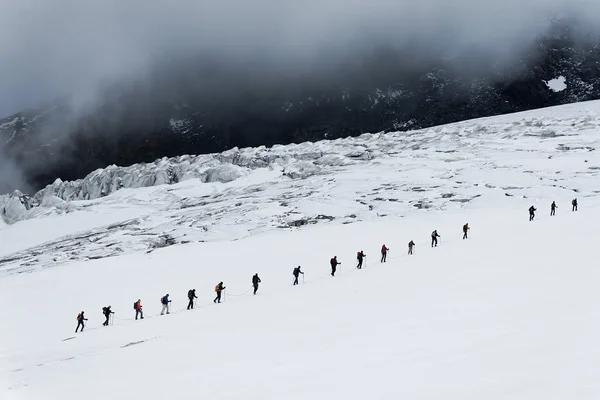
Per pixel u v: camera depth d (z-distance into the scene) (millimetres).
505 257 31000
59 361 23000
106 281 56875
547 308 15219
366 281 31641
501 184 86500
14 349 30891
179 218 101562
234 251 64812
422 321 16719
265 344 17328
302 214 85188
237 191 128000
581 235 34844
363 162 132750
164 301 36844
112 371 17188
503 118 176375
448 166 107438
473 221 64500
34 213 150250
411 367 11211
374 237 62938
